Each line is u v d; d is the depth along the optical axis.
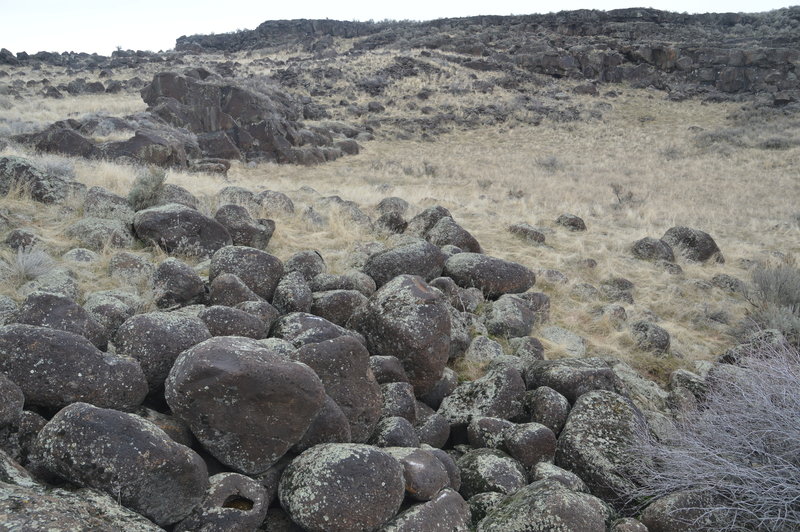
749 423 4.99
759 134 41.44
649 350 8.13
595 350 7.97
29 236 6.98
